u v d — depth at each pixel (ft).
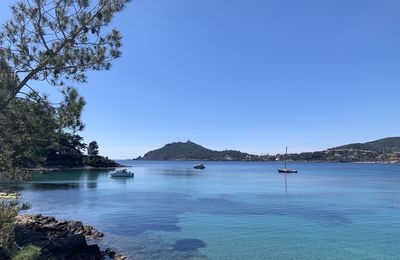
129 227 105.29
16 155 58.54
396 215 131.23
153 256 75.15
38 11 57.62
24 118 57.52
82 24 58.49
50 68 58.70
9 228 46.96
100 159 593.42
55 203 158.71
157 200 174.40
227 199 181.06
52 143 62.34
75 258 69.31
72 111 59.11
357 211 140.97
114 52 61.93
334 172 557.33
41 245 70.95
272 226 107.86
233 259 73.41
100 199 176.14
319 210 142.72
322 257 75.82
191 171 568.82
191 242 87.15
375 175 460.55
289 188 254.27
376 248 83.35
